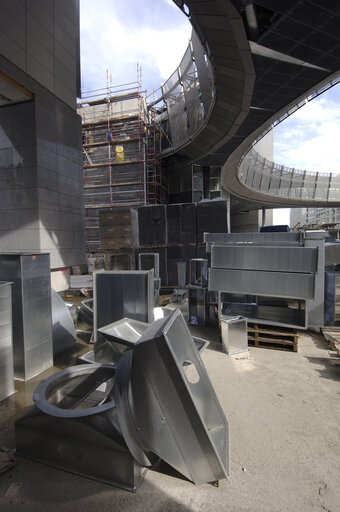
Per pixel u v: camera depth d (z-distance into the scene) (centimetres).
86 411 240
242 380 403
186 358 229
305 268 490
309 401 349
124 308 462
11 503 214
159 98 2238
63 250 1067
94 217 2028
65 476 240
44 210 969
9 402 357
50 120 1003
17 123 950
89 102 2186
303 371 430
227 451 243
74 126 1145
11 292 407
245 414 323
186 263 1046
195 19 872
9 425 311
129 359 246
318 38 915
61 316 536
